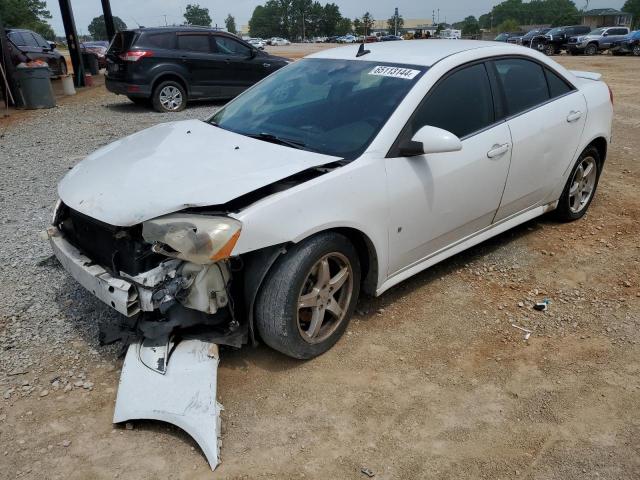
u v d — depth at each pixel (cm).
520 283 413
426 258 379
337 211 302
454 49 395
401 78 361
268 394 295
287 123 367
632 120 1016
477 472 250
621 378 311
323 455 258
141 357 288
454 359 327
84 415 278
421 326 358
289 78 417
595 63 2441
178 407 264
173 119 1108
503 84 407
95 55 2116
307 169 304
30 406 284
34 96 1246
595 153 505
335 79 387
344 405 289
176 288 273
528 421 280
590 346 339
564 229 508
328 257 309
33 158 788
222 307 293
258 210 276
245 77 1278
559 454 260
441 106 361
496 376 313
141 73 1162
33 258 443
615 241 483
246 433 269
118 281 282
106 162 338
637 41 3033
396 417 282
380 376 311
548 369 319
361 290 397
